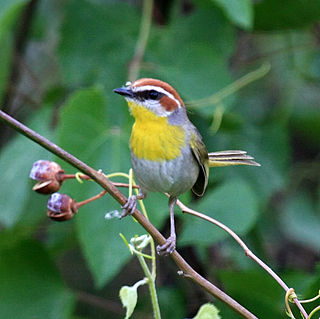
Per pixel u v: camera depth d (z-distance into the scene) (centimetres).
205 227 1027
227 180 1170
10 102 1210
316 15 1131
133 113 859
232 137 1209
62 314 1059
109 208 938
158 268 1266
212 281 1195
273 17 1141
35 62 1291
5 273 1058
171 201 874
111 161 952
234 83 1066
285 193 1335
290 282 1041
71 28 1086
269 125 1248
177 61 1070
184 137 863
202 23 1097
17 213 1028
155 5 1163
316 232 1278
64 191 923
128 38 1080
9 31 1125
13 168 1045
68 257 1364
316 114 1374
